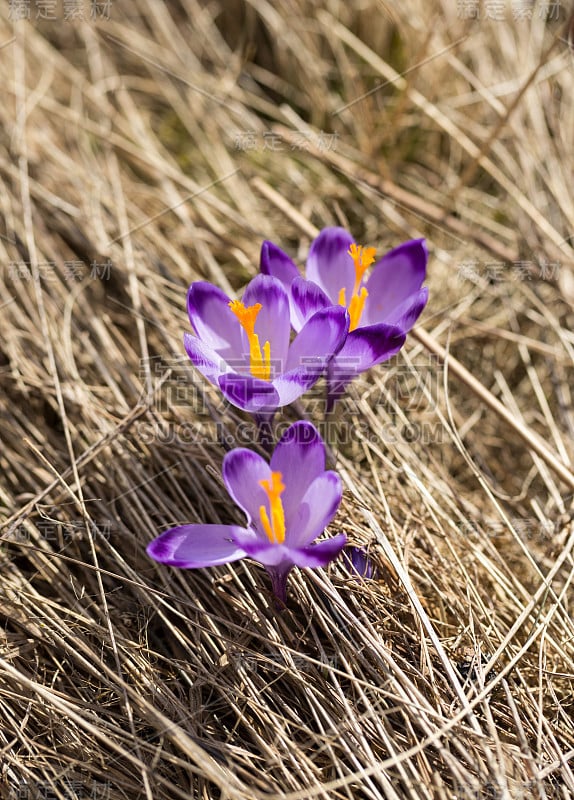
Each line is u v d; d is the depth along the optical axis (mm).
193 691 512
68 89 708
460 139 663
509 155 678
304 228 636
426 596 541
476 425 606
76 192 656
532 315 632
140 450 566
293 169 677
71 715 491
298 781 494
